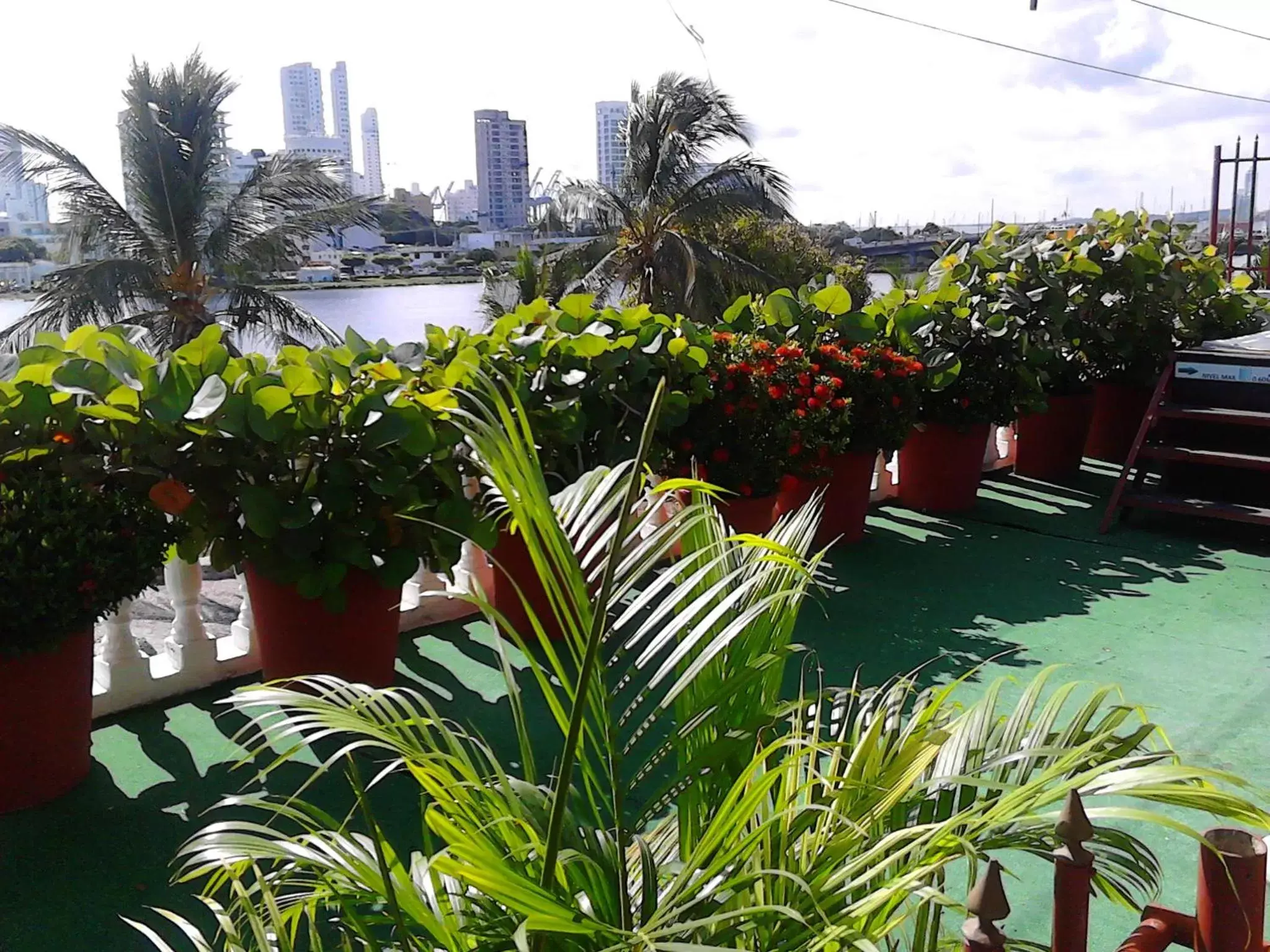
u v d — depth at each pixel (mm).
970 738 1855
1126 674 4121
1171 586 5227
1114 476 7543
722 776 1807
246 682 4062
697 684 1824
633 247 27094
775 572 1871
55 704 3133
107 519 3018
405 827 3074
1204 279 7465
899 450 6320
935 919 1711
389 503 3482
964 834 1560
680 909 1440
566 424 4156
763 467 5078
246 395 3248
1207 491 6320
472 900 1629
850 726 3369
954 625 4688
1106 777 1526
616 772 1616
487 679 4129
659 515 5035
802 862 1636
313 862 1605
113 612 3193
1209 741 3539
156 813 3131
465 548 4781
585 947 1508
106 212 24078
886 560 5652
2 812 3098
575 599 1577
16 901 2709
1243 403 6125
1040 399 6555
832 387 5168
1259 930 1421
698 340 5012
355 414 3400
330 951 2506
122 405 3104
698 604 1596
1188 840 2963
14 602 2822
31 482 2939
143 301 24609
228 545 3389
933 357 6156
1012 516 6520
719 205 26672
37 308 23531
